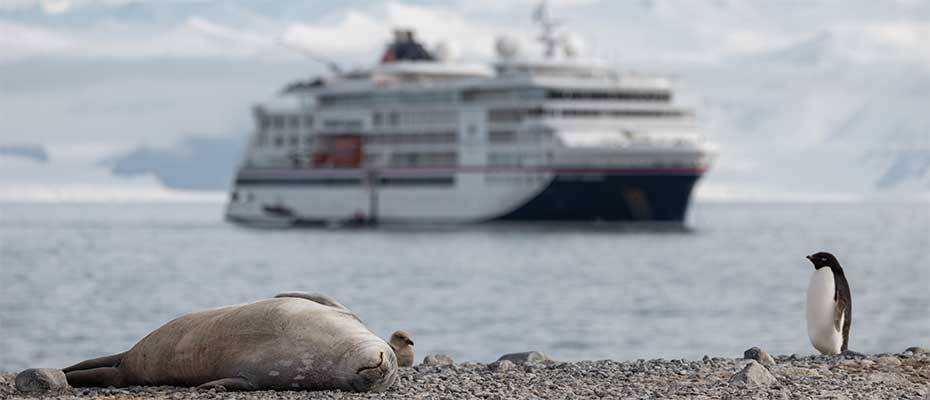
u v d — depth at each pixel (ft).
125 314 492.54
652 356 358.84
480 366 146.72
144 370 124.16
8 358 364.58
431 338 408.46
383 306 518.37
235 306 124.98
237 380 120.06
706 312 492.54
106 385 126.11
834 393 123.24
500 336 415.23
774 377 131.44
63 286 626.23
